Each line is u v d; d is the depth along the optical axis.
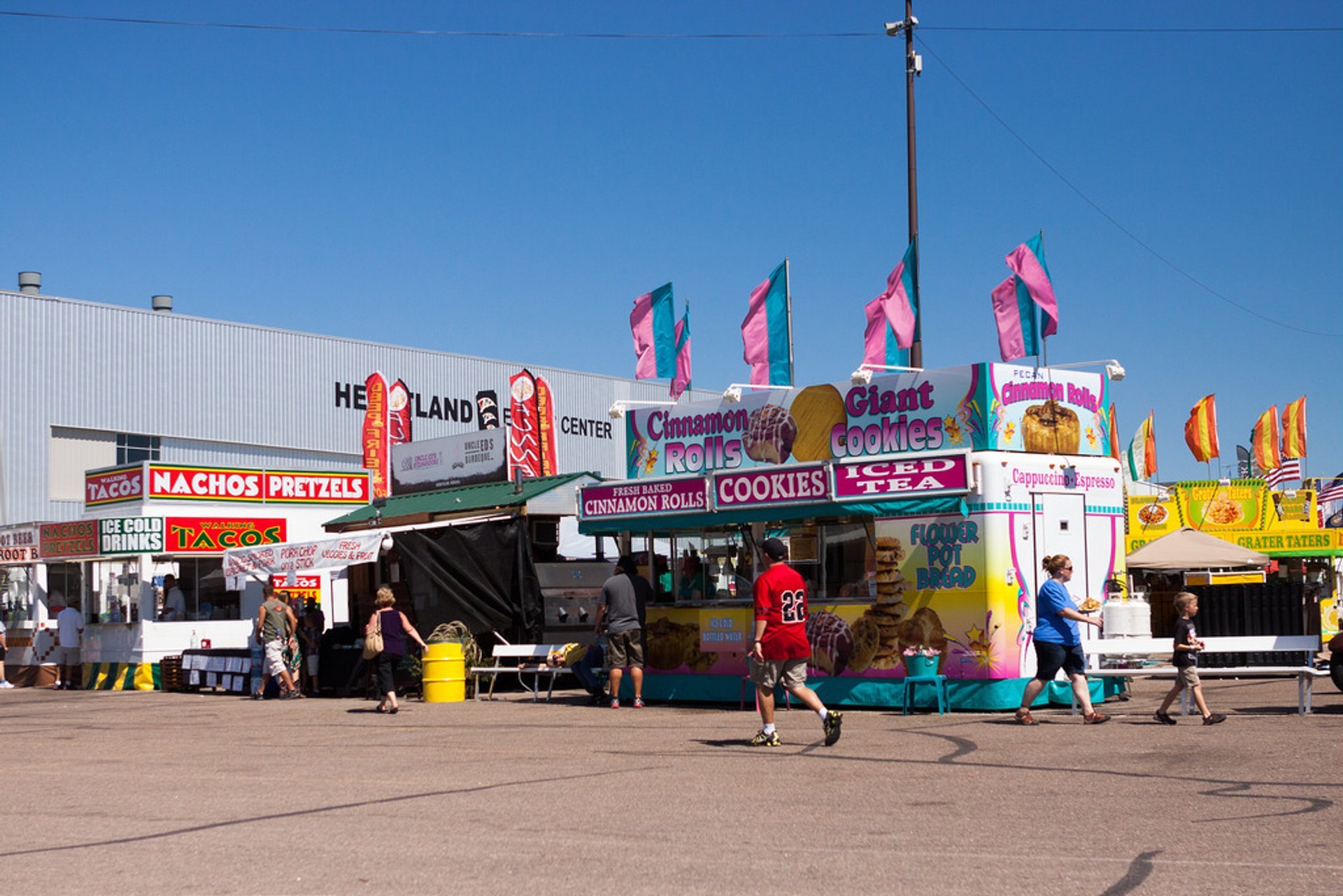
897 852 7.19
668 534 18.14
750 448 17.44
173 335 49.62
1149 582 26.06
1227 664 17.98
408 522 24.06
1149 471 34.59
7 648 30.45
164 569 27.25
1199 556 23.83
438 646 19.50
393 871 7.02
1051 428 15.86
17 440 44.59
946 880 6.48
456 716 16.83
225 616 28.09
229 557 23.31
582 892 6.44
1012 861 6.88
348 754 12.80
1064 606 13.51
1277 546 30.98
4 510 44.03
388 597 18.08
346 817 8.84
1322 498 35.44
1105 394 16.64
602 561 23.02
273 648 21.86
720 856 7.20
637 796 9.45
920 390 15.77
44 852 7.87
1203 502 31.55
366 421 33.97
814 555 16.42
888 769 10.59
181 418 49.53
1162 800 8.68
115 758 13.14
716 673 17.28
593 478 22.11
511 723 15.62
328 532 26.38
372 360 56.66
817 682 16.25
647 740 13.27
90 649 27.89
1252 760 10.41
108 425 47.22
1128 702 15.94
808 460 16.77
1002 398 15.35
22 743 15.23
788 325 18.02
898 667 15.55
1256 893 6.05
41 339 45.59
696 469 18.09
